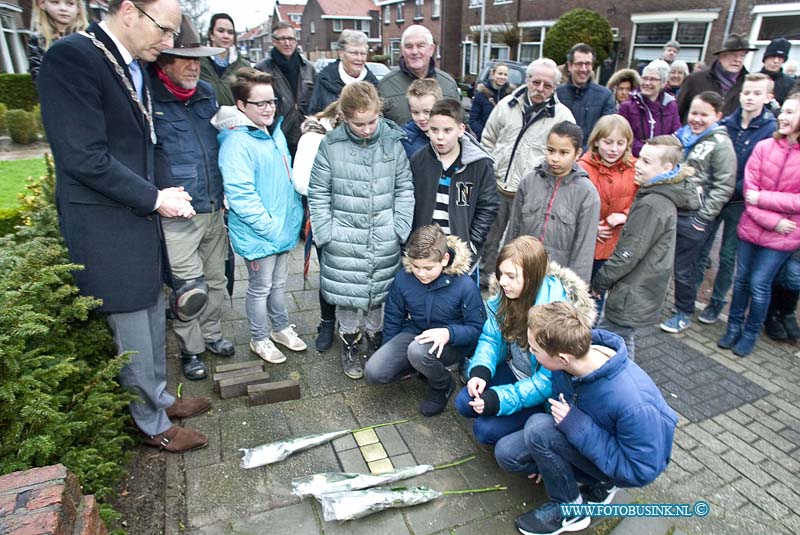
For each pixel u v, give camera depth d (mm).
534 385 2270
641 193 2869
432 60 3930
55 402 1867
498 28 22406
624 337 3006
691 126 3693
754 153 3330
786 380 3238
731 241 3734
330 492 2172
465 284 2732
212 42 4742
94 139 1894
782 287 3521
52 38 3387
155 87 2592
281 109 4781
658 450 1838
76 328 2277
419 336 2641
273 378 3057
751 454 2598
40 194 3418
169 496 2207
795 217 3174
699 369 3334
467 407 2441
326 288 3008
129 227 2098
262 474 2346
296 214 3146
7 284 1814
